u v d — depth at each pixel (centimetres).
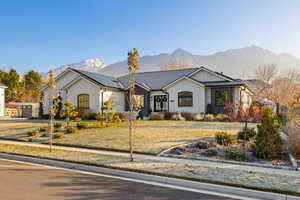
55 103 1073
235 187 536
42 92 2678
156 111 2583
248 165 753
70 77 2595
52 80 1215
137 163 759
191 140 1126
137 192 518
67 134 1363
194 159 829
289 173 655
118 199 471
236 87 2272
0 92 3044
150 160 805
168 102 2506
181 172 654
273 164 755
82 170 719
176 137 1209
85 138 1232
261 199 493
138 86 2584
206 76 2488
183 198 486
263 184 552
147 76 2975
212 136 1230
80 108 2334
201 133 1333
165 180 604
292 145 883
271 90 2689
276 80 2977
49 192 504
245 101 2431
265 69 3656
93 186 554
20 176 635
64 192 506
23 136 1355
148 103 2552
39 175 648
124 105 2686
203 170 678
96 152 955
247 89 2455
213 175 627
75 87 2467
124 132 1384
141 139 1166
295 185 546
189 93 2420
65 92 2566
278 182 568
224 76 2389
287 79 2909
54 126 1537
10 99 4659
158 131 1420
